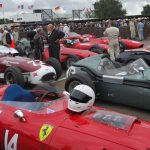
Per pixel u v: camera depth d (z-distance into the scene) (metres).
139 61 7.26
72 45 15.49
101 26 29.06
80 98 3.99
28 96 5.40
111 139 3.53
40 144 3.97
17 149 4.32
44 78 9.09
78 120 3.96
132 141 3.48
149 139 3.55
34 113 4.34
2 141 4.54
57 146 3.78
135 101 6.96
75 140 3.68
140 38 25.03
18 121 4.34
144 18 29.33
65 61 12.51
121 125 3.75
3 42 15.70
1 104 4.87
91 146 3.53
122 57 10.01
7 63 9.49
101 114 4.04
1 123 4.51
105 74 7.48
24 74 9.09
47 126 4.04
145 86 6.72
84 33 27.53
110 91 7.35
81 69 7.85
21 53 15.61
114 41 12.06
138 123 3.93
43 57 12.82
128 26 25.53
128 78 7.02
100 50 14.62
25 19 42.38
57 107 4.28
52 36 11.29
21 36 24.06
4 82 9.62
